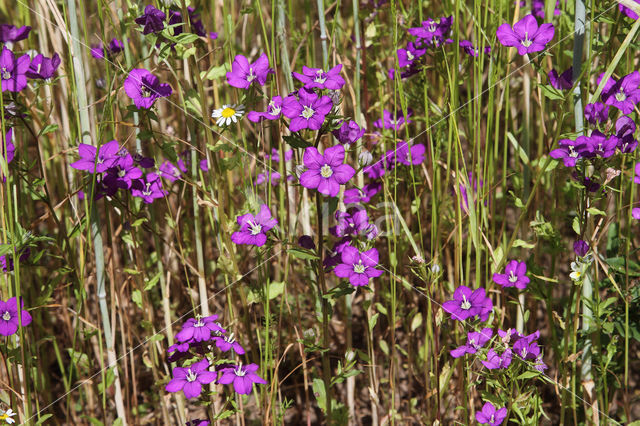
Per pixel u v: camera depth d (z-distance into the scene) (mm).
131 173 888
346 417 948
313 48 971
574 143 863
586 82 892
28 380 885
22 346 870
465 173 890
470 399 932
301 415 998
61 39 941
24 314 876
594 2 872
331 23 956
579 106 872
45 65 878
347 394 972
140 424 994
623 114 875
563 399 905
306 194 943
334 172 843
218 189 897
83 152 881
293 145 850
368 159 875
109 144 885
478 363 933
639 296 910
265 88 961
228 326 923
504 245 927
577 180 863
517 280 893
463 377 911
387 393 995
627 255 886
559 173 969
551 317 913
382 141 926
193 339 870
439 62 919
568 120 938
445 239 956
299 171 854
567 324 890
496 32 888
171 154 893
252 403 1001
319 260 865
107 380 925
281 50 926
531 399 895
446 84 916
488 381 884
